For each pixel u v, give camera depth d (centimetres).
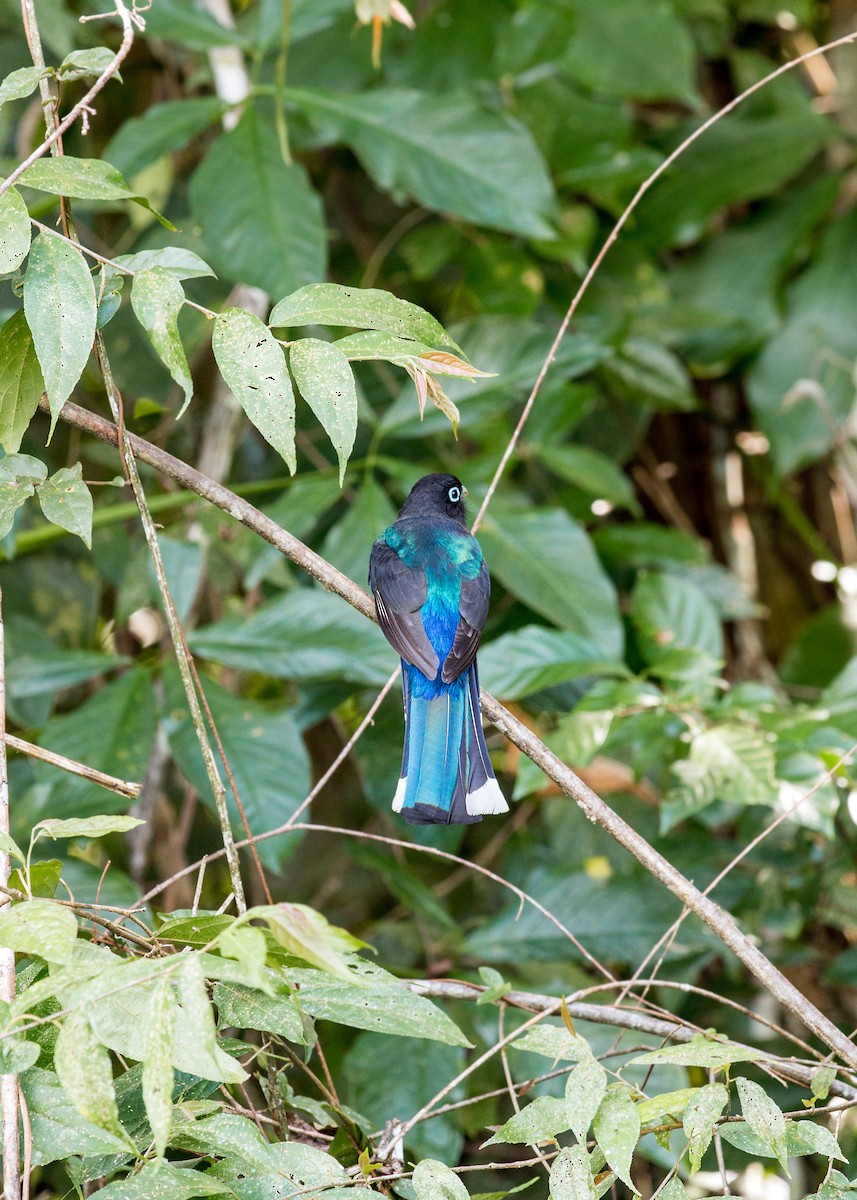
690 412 1514
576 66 1291
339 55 1226
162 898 1129
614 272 1334
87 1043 410
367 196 1391
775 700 973
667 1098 526
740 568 1489
